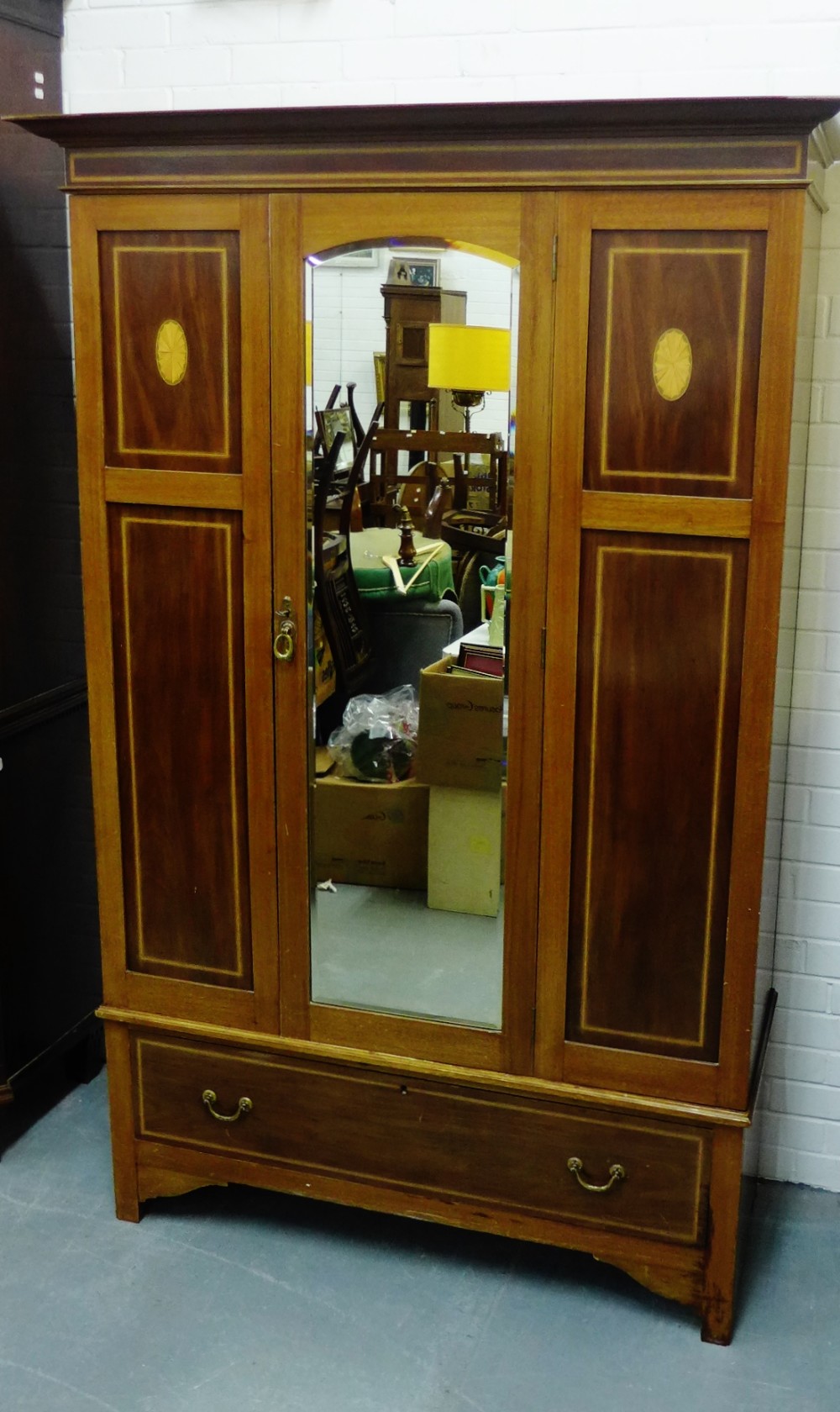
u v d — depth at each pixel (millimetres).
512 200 1780
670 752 1889
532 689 1922
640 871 1941
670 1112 1979
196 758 2115
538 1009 2031
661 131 1698
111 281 1971
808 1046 2420
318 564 1987
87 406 2027
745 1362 2016
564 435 1823
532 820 1968
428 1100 2119
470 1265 2234
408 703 1996
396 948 2082
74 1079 2764
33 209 2350
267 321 1911
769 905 2258
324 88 2305
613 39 2148
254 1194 2424
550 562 1870
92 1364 1989
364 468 1932
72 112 2439
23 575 2404
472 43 2215
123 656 2113
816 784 2309
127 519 2055
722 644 1829
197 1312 2105
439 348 1846
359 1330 2072
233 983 2188
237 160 1876
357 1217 2359
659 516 1809
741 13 2086
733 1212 1999
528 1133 2082
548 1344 2049
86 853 2701
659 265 1742
